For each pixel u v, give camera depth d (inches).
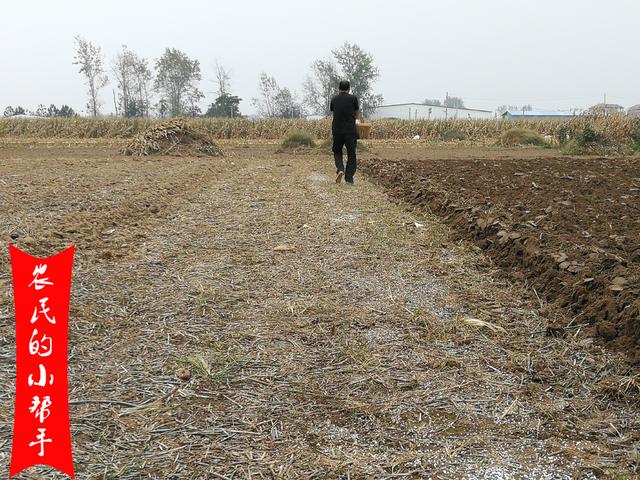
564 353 142.9
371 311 169.6
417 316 164.9
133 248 235.8
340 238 256.7
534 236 233.6
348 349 144.0
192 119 1515.7
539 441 107.6
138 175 486.6
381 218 301.7
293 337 151.6
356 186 433.1
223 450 103.3
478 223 256.2
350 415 115.9
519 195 361.4
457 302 178.4
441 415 116.2
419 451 104.0
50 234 247.4
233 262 219.3
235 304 174.9
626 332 144.9
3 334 148.9
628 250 214.7
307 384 127.7
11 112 2335.1
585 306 165.5
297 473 97.0
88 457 99.9
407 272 207.8
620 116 1020.5
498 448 105.1
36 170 534.9
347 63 2655.0
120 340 148.0
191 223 288.7
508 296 183.8
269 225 284.7
